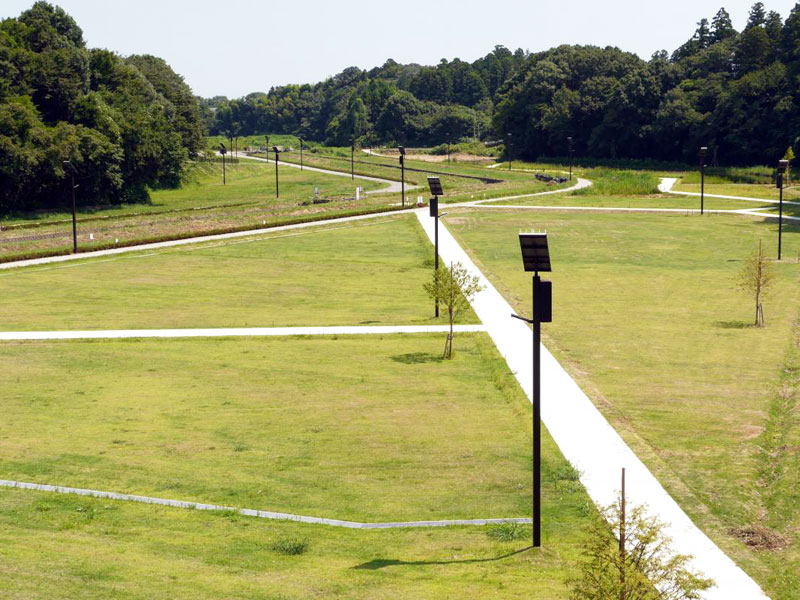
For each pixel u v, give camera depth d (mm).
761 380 35438
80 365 38188
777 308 50406
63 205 121938
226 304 52156
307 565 18594
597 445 27391
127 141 129875
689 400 32594
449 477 25047
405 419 30719
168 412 31484
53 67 124812
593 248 74312
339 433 29188
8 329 45188
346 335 43594
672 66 189750
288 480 24828
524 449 27422
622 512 15281
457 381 35719
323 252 72375
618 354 39562
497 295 53625
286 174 175375
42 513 21656
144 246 76125
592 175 154000
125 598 16312
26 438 28297
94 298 54062
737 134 164000
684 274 62312
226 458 26672
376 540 20375
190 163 168500
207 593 16672
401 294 55094
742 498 23266
